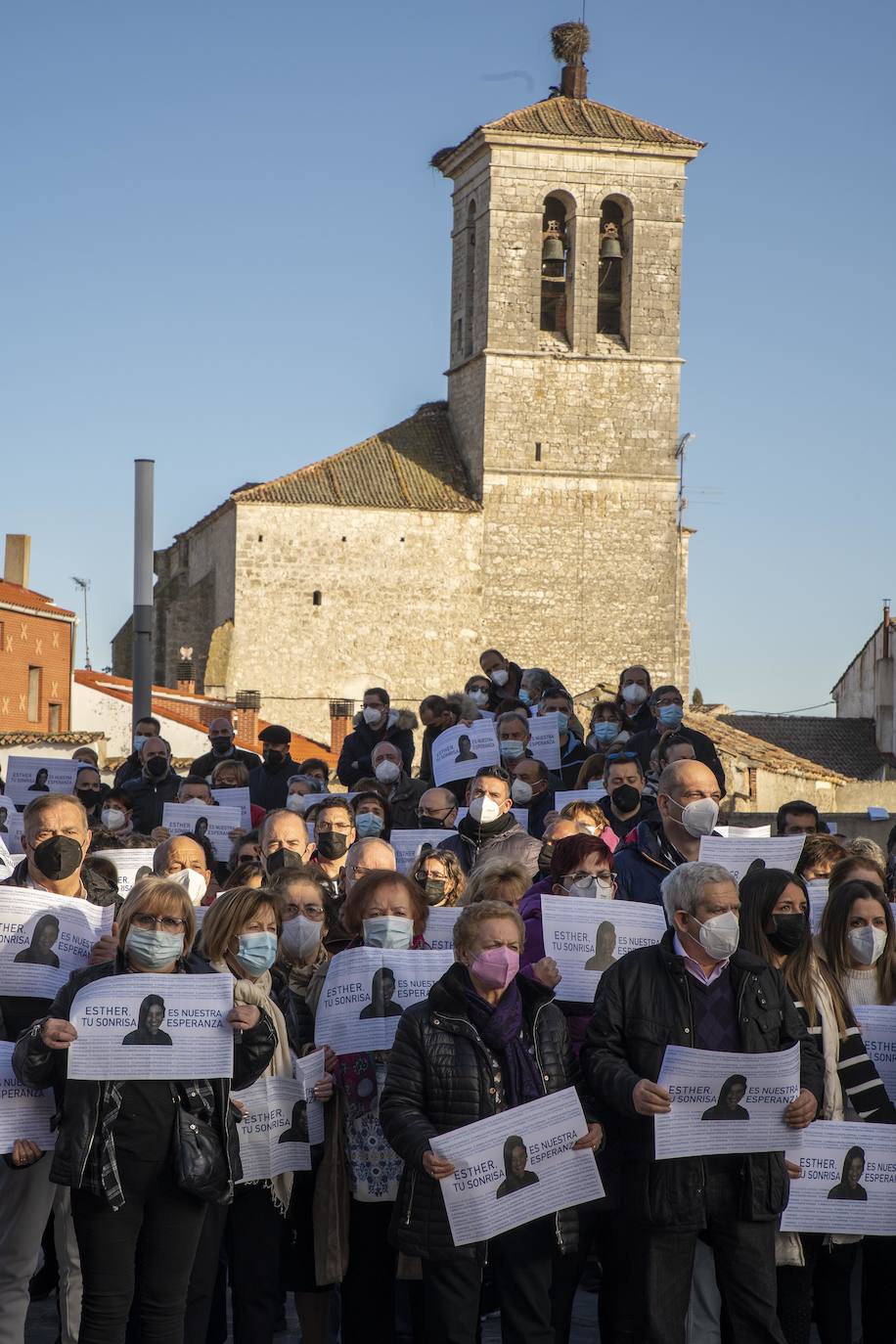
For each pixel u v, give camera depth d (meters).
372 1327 9.66
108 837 14.27
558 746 19.48
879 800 56.78
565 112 76.69
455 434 79.94
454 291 79.94
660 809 11.19
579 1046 9.75
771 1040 8.83
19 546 70.38
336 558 75.50
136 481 27.12
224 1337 10.55
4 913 9.38
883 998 9.91
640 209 76.50
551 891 10.41
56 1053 8.54
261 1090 9.53
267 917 9.27
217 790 18.92
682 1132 8.59
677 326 77.12
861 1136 9.34
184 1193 8.54
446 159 78.88
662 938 9.04
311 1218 10.03
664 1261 8.77
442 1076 8.77
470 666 76.44
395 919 9.84
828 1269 9.78
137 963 8.62
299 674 75.25
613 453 77.00
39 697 63.91
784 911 9.55
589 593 77.12
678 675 78.50
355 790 15.78
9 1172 9.38
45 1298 11.73
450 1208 8.56
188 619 80.06
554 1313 9.52
